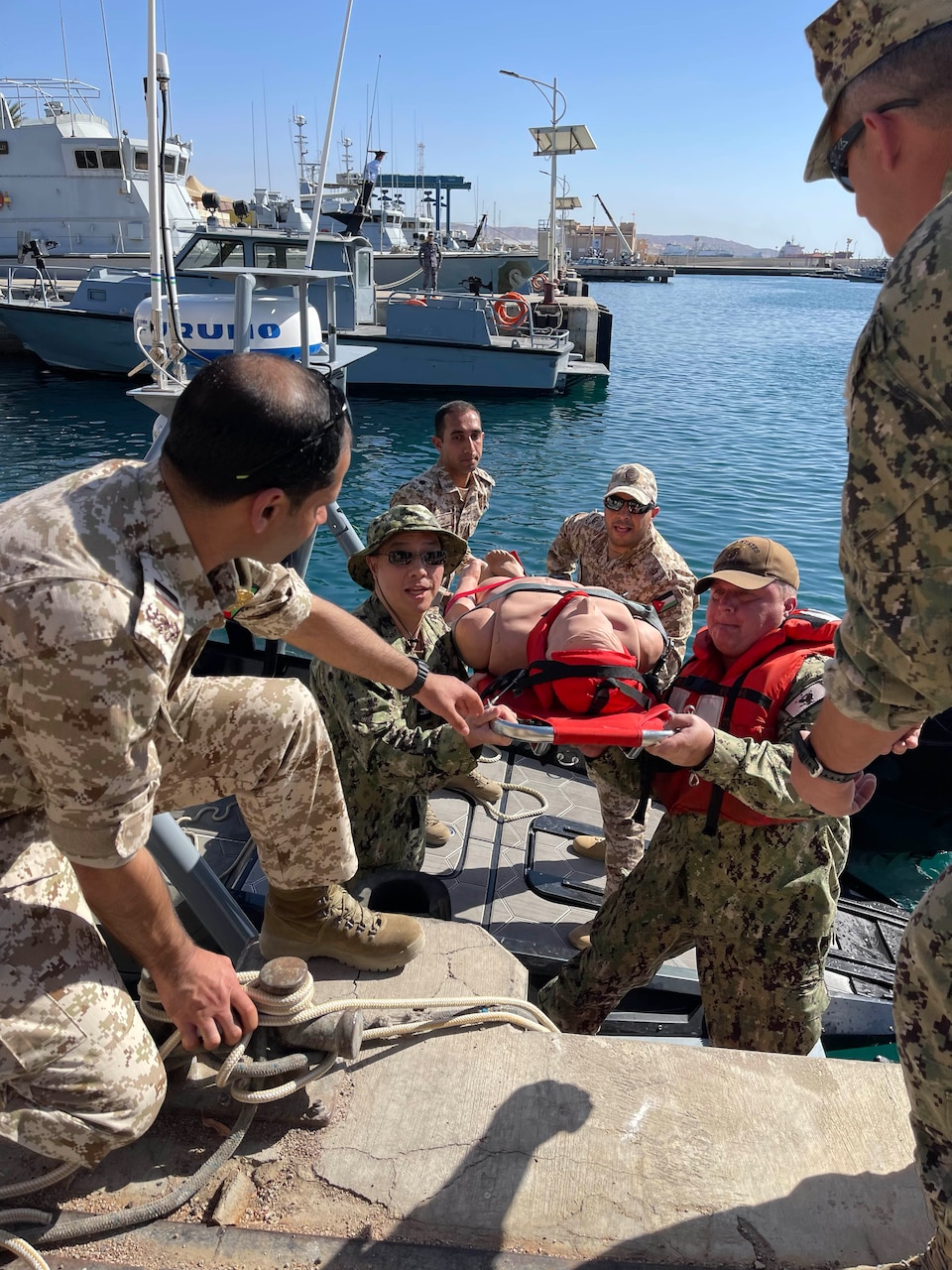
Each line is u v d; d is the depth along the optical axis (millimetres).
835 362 27641
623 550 4078
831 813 1450
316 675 2900
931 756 4898
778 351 30547
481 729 2203
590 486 12680
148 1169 1616
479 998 1945
